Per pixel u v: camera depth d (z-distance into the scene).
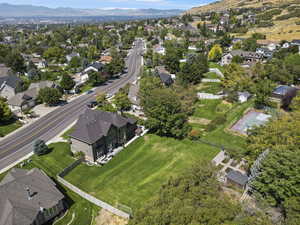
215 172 32.72
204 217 22.36
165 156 49.03
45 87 77.50
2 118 62.56
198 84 89.81
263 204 29.58
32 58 139.50
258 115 63.44
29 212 30.44
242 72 80.75
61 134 58.81
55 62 142.38
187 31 183.25
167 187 30.08
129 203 36.59
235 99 72.06
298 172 27.53
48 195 33.53
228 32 180.75
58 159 48.25
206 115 66.94
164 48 145.75
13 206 30.11
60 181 41.53
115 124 51.94
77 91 89.56
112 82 100.44
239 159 45.44
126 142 55.78
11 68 114.50
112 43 190.75
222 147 49.94
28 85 93.81
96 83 97.88
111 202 36.97
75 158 48.44
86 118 52.94
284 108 64.12
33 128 61.97
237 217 23.02
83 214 34.62
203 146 51.94
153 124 54.97
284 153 29.72
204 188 28.44
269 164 30.16
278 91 68.06
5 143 54.78
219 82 89.44
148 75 94.50
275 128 38.25
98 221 33.47
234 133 55.50
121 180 42.22
